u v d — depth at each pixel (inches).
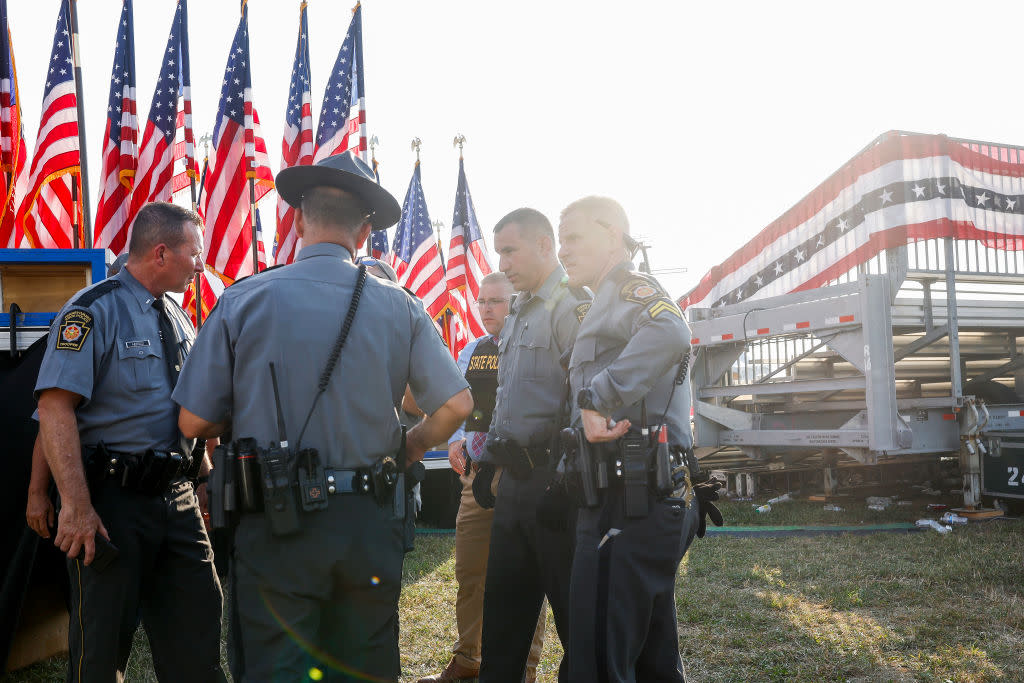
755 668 125.0
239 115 279.9
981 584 169.9
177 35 278.1
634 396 78.1
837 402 295.1
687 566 195.6
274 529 65.7
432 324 79.8
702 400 339.3
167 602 93.7
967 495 268.4
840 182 291.3
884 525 253.4
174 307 103.8
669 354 78.7
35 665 131.5
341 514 68.2
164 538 92.5
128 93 266.4
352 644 69.2
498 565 103.7
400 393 76.4
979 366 344.5
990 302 291.6
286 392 69.1
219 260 273.9
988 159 287.4
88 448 90.4
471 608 125.9
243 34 277.9
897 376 329.4
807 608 156.1
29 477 121.2
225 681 96.7
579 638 78.2
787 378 310.7
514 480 102.0
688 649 134.4
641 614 78.3
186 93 277.4
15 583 118.1
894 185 270.4
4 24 270.1
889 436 259.3
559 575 95.9
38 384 86.0
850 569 187.2
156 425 93.0
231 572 68.9
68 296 132.9
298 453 67.5
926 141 274.2
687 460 84.7
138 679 124.9
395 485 72.4
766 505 294.7
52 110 250.4
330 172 76.1
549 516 90.4
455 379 77.2
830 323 276.4
